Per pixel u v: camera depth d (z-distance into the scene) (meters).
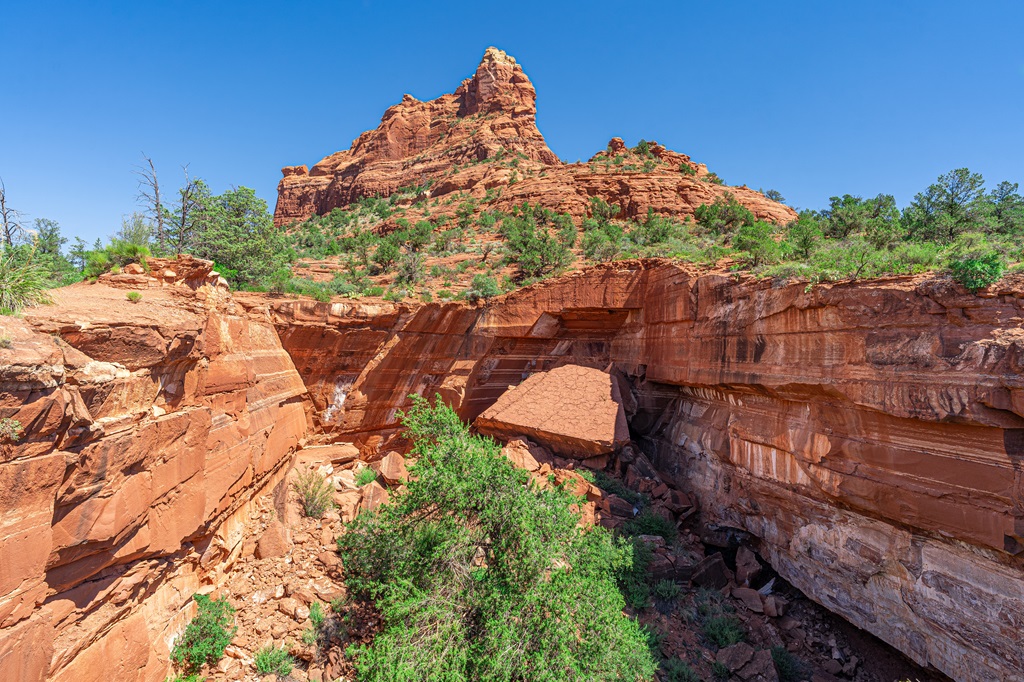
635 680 9.68
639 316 22.12
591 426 19.08
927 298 10.25
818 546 12.84
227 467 10.49
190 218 25.00
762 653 11.17
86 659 6.24
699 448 17.84
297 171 122.19
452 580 10.27
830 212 39.22
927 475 10.05
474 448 12.14
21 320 6.11
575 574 10.57
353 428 20.89
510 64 107.19
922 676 11.13
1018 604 8.80
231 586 10.29
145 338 7.61
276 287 20.27
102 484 6.46
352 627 10.04
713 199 57.31
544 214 53.97
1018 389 8.43
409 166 97.50
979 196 25.91
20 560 5.29
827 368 12.19
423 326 21.75
